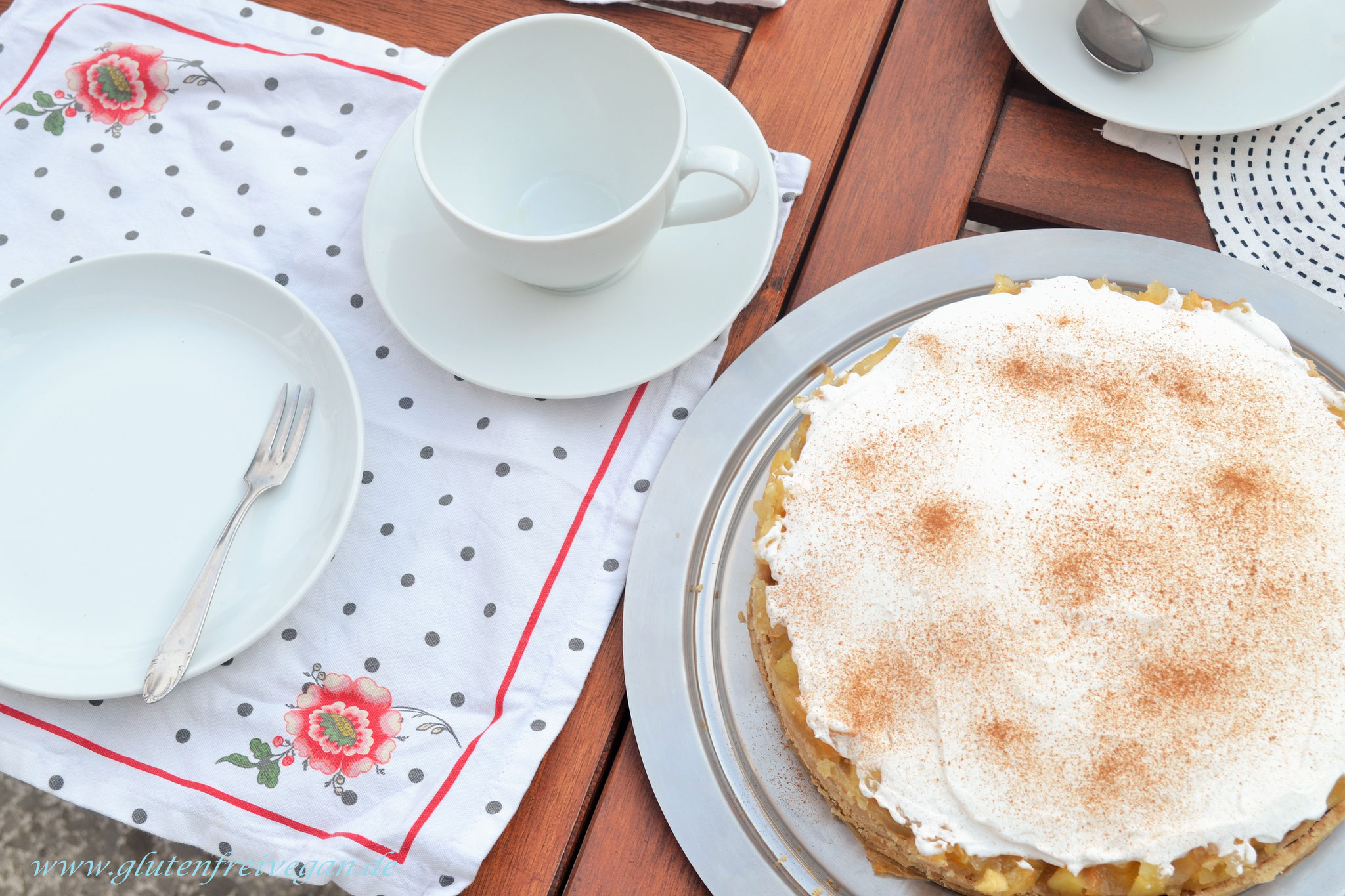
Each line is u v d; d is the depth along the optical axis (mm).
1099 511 755
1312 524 749
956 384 786
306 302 858
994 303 800
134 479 812
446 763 786
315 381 821
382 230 833
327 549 779
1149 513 753
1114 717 728
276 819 784
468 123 811
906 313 828
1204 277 819
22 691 771
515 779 780
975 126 861
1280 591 738
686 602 797
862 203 854
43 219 875
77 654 783
